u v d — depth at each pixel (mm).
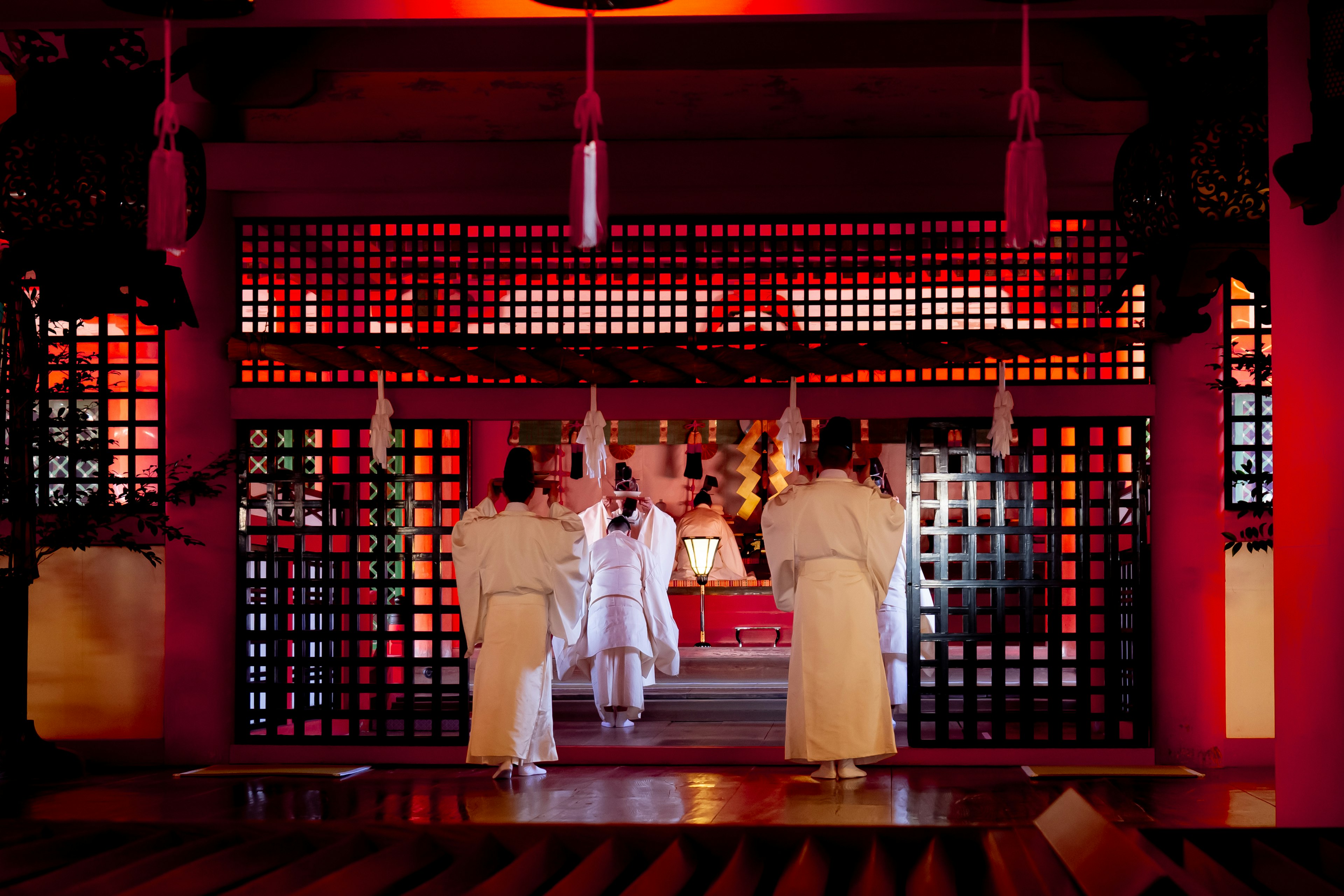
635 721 6691
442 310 5570
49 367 5371
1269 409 5324
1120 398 5266
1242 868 2084
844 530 4871
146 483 5410
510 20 3107
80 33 4156
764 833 2236
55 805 4410
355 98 5438
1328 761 3055
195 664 5340
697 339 5426
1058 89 5316
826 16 3105
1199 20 4961
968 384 5359
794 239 5492
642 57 5344
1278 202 3285
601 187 2387
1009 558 5402
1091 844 1908
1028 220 2387
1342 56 2777
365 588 5973
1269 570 5340
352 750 5371
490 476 8414
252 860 2143
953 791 4609
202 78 5348
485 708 4934
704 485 8266
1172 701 5160
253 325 5512
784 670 7254
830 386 5379
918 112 5367
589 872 1987
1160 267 3986
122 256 3967
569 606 5133
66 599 5461
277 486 5562
